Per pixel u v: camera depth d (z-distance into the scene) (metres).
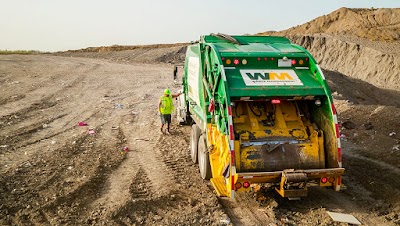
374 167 9.46
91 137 12.29
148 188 8.29
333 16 84.88
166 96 12.97
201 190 8.25
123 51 58.56
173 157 10.56
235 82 7.32
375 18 75.94
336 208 7.41
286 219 6.93
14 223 6.59
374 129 12.88
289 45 8.66
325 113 7.52
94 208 7.26
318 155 7.46
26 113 15.57
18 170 8.95
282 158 7.32
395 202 7.55
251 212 7.29
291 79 7.57
